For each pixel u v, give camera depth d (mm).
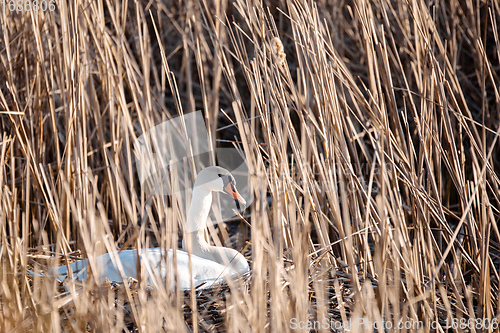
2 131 14750
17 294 8477
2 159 9703
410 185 10281
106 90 15242
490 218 9922
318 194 11672
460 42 17359
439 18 17312
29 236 13305
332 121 10625
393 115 10844
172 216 8508
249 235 15016
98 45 12141
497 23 17172
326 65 10273
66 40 11508
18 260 9766
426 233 10555
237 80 20984
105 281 9680
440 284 10156
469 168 15859
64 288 9852
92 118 15016
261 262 7809
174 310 8000
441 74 10797
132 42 18938
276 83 11359
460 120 10727
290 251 10703
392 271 10141
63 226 12211
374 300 8898
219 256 11539
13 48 14680
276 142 10891
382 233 8531
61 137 15320
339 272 10125
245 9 12281
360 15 10789
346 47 19766
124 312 9180
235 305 7848
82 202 10445
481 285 9469
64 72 12594
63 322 9016
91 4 12281
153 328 7867
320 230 10828
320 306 8297
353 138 11328
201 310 9430
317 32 10289
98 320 7973
